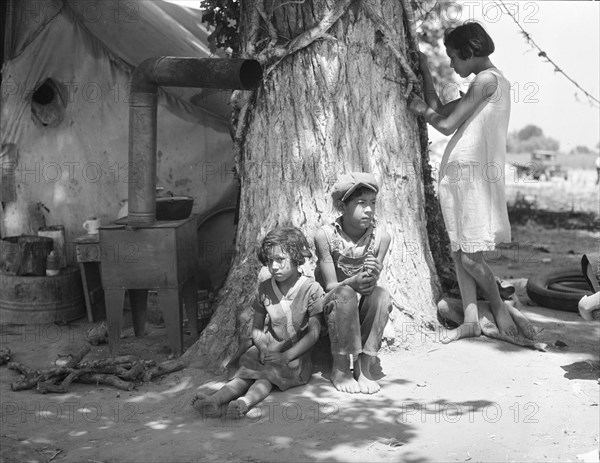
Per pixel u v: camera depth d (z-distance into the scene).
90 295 5.06
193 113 5.51
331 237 4.04
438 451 3.35
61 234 5.23
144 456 3.37
